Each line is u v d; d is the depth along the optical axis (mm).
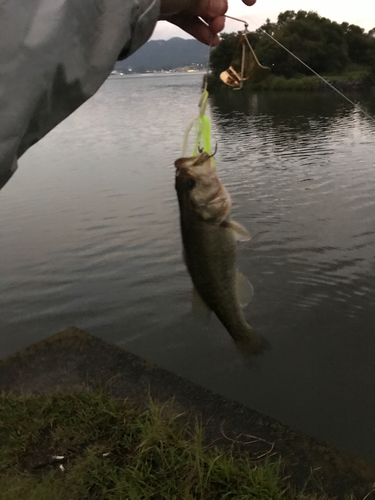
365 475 2994
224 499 2799
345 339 6051
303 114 32688
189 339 6250
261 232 9844
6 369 4207
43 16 949
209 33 1891
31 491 2857
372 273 7688
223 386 5281
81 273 8391
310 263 8195
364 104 36688
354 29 53469
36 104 972
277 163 16953
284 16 50844
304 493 2869
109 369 4121
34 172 17203
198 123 1885
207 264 1844
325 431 4551
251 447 3258
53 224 11016
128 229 10422
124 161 18734
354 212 10859
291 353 5844
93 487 2947
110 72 1101
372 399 4977
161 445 3146
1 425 3490
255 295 7191
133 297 7426
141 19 1145
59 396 3770
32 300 7527
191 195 1763
